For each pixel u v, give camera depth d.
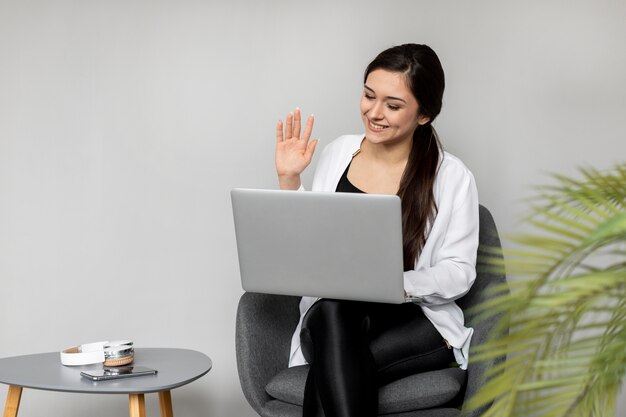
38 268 2.76
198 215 2.73
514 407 1.04
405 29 2.63
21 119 2.73
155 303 2.75
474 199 2.15
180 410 2.78
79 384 1.92
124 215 2.74
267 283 1.95
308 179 2.70
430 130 2.16
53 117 2.73
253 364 2.03
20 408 2.79
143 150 2.72
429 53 2.07
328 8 2.66
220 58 2.69
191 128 2.71
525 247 2.53
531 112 2.59
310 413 1.83
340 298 1.88
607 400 0.98
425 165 2.12
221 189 2.72
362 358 1.84
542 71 2.57
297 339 2.11
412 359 1.97
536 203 2.57
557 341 1.01
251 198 1.88
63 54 2.72
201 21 2.69
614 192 1.06
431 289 1.97
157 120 2.72
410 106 2.05
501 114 2.60
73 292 2.76
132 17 2.71
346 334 1.86
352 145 2.24
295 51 2.67
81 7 2.71
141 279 2.75
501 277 2.14
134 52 2.71
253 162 2.70
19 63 2.72
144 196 2.73
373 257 1.81
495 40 2.59
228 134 2.70
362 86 2.65
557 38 2.56
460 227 2.09
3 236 2.76
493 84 2.60
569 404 0.98
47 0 2.71
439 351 2.01
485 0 2.59
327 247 1.84
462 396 1.96
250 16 2.68
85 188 2.74
